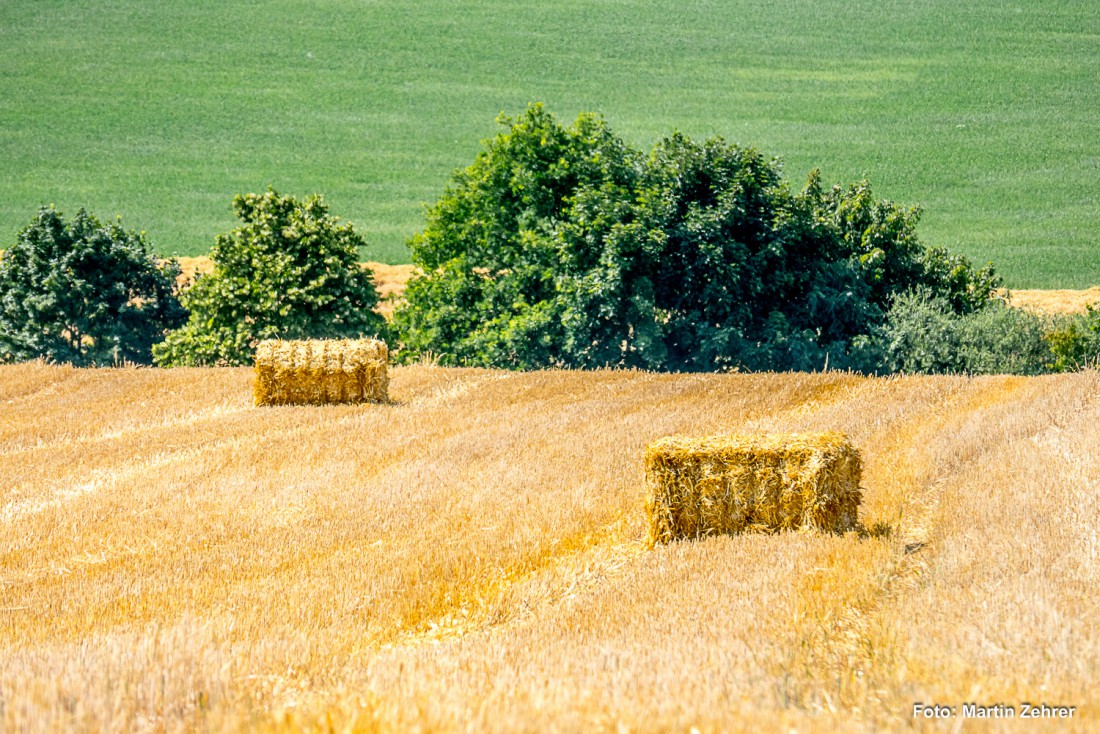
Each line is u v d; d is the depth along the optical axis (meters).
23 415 91.25
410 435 80.12
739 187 150.75
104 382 103.31
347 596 46.91
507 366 149.62
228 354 150.62
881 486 60.44
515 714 26.77
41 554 55.81
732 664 33.47
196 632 38.47
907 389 90.38
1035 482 57.94
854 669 33.94
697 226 147.88
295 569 52.03
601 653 35.25
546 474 67.44
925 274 165.88
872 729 26.25
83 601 48.28
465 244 167.88
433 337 157.75
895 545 48.75
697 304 153.38
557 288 149.25
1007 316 150.88
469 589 48.03
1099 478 58.41
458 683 31.64
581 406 88.31
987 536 49.03
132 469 73.19
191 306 156.12
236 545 56.41
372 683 31.95
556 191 164.50
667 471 53.38
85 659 34.12
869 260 160.75
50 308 162.00
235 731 27.31
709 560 48.97
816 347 148.75
